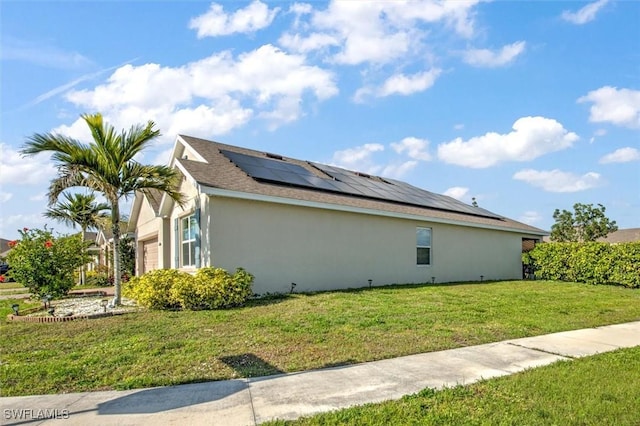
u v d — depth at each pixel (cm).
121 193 998
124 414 366
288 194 1162
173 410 374
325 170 1664
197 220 1098
